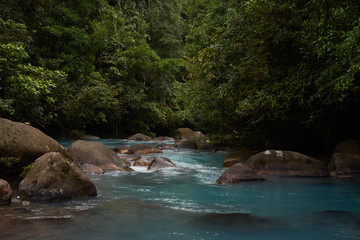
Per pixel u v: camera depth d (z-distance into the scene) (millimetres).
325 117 9359
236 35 9461
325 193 5219
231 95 9812
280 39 7969
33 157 5418
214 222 3568
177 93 27000
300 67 7805
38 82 8227
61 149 5914
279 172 6914
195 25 15664
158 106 27641
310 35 6789
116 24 23781
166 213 3951
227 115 13852
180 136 24141
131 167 8523
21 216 3646
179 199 4781
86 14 18453
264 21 8227
